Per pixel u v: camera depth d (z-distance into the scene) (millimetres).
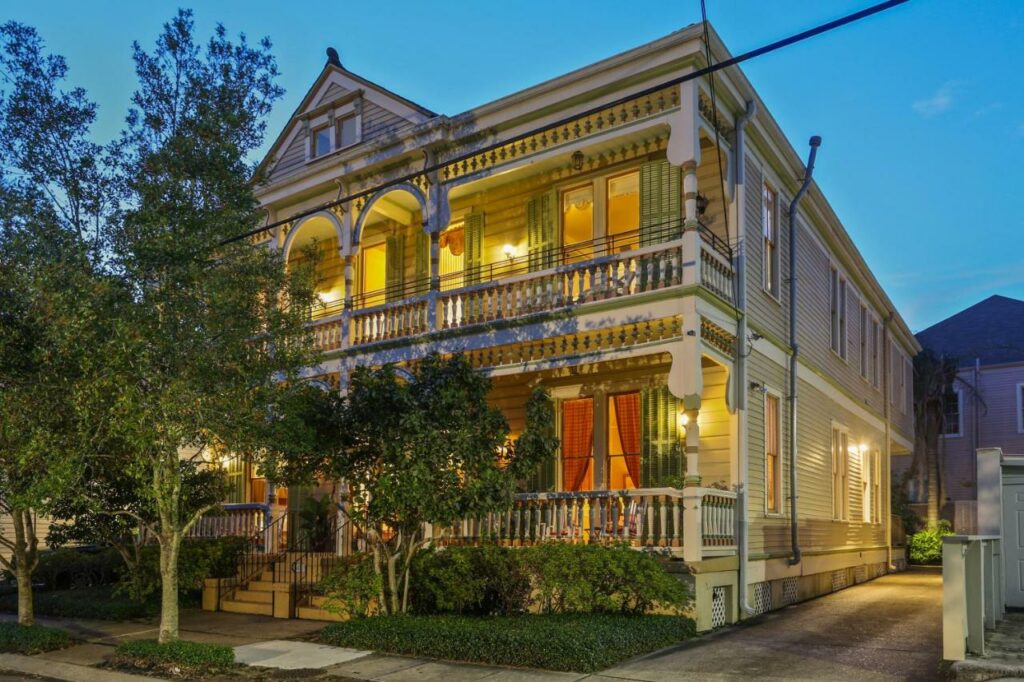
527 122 15586
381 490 11930
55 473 10586
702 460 15312
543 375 17109
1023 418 36531
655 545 13078
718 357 14156
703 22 13352
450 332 15766
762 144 16625
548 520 13969
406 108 18219
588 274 14438
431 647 11164
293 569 15609
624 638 10594
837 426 21453
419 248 19203
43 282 11062
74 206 12070
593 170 16719
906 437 32281
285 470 12359
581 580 11812
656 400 15797
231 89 12305
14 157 11805
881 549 25500
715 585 13125
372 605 13383
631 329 13922
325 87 19984
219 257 12125
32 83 11953
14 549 13445
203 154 11953
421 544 13109
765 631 12703
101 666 11273
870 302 27000
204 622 14703
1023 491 13750
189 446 12094
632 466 15945
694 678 9398
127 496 14391
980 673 8891
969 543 9914
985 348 38656
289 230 19266
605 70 14359
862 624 13391
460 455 11828
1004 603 13383
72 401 10812
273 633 13391
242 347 11664
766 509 15664
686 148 13531
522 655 10344
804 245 19797
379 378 12320
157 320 11227
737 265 15031
